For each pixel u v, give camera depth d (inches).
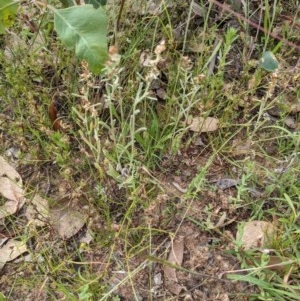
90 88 19.1
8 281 17.1
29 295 16.9
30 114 18.9
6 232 17.9
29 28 20.2
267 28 20.9
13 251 17.4
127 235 17.4
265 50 19.8
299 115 19.9
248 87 19.6
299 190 17.6
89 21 13.2
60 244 17.5
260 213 17.6
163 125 19.2
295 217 16.7
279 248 16.6
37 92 19.5
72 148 19.0
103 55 13.4
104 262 17.2
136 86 19.2
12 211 18.2
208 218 17.4
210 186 18.3
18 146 19.2
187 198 17.9
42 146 18.7
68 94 19.5
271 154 19.3
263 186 18.3
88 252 17.3
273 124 19.7
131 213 17.7
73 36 13.3
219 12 21.5
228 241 17.1
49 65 20.1
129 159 17.5
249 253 16.7
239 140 19.3
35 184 18.7
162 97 19.9
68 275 17.1
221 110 19.7
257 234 17.1
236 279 16.0
